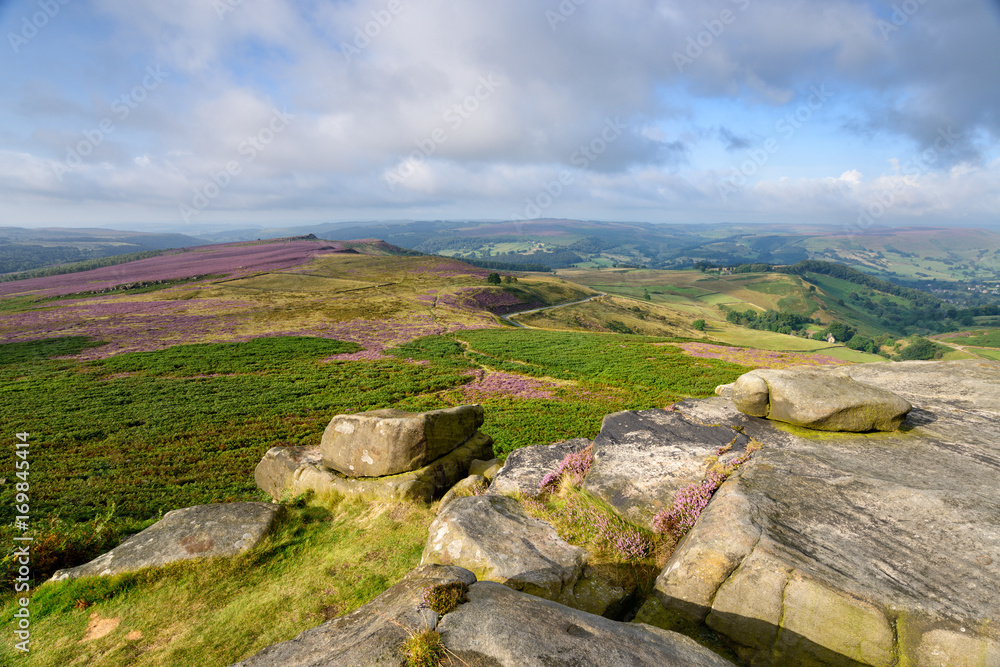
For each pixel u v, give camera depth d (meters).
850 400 9.86
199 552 9.41
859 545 6.10
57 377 43.31
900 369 13.72
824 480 7.74
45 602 8.30
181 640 7.34
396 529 10.69
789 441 9.77
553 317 116.88
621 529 8.19
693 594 6.18
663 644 4.54
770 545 6.02
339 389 39.47
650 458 9.76
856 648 5.12
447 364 49.62
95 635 7.55
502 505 9.27
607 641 4.34
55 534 10.65
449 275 144.38
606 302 154.25
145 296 97.56
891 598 5.22
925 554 5.87
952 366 13.63
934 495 6.94
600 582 7.16
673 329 132.50
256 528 10.30
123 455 24.20
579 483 9.88
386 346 59.88
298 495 13.10
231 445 25.73
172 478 21.12
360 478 13.04
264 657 4.44
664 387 38.50
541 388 39.53
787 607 5.52
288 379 42.97
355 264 154.50
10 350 54.56
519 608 4.85
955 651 4.71
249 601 8.25
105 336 62.81
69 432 27.62
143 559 9.14
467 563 7.32
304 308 88.62
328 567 9.25
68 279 122.50
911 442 9.38
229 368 47.22
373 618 4.88
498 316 100.31
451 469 13.45
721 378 40.56
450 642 4.25
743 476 8.12
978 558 5.72
